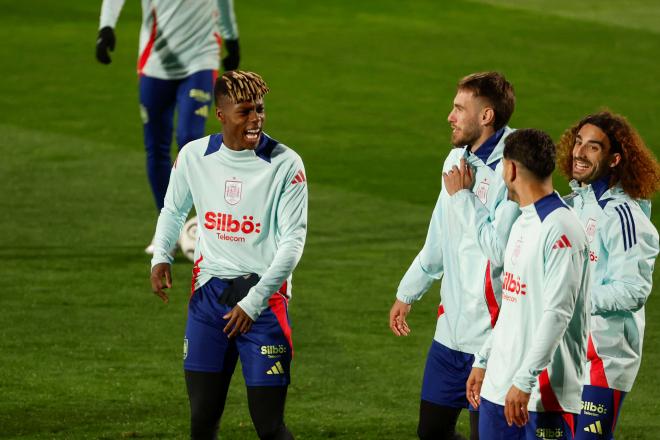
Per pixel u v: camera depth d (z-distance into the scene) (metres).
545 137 11.16
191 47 24.34
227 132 12.68
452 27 52.81
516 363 11.30
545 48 49.34
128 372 17.70
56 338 19.20
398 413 16.20
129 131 35.97
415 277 13.60
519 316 11.27
